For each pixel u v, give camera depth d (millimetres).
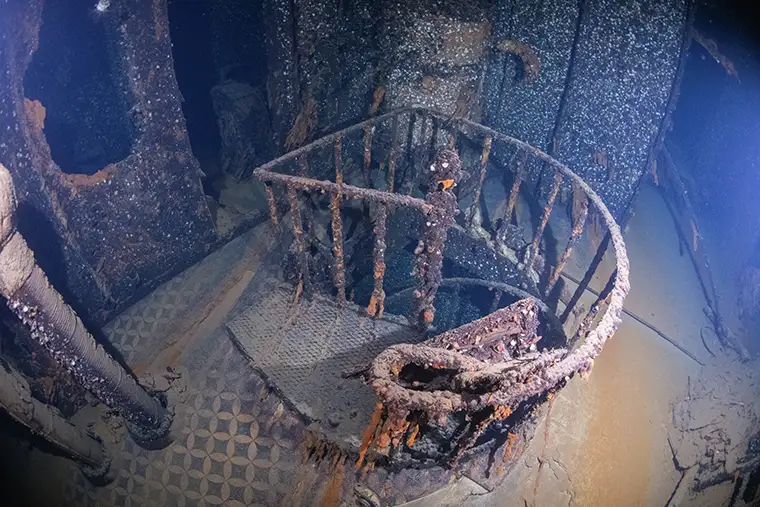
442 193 4305
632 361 5895
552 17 6301
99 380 4207
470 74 6699
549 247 7035
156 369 5637
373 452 4438
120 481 5117
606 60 6148
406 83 6711
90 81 6387
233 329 5539
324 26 6508
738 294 6508
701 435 5262
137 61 5102
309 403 4879
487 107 7480
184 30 7871
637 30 5797
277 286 5941
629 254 7035
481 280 6559
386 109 6988
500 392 3119
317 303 5738
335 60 6859
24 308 3367
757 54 6105
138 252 5961
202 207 6465
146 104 5348
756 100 6164
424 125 6566
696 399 5562
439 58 6473
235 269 6691
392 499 4520
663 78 5910
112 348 5852
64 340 3754
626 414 5398
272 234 7105
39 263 4949
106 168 5344
